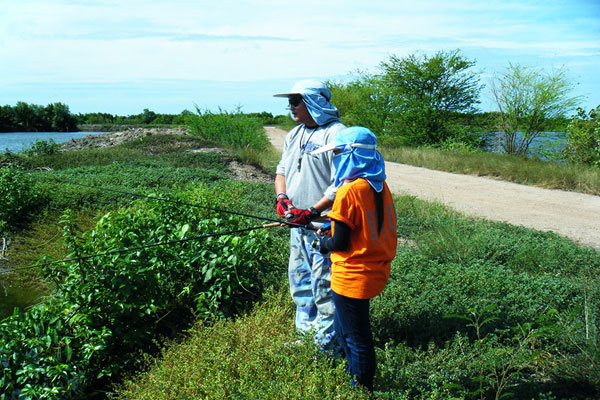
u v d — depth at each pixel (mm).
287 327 4113
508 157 19484
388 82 28688
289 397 2918
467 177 16438
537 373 3646
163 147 19344
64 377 4039
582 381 3406
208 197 6508
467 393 3088
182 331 4844
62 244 7516
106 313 4531
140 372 4211
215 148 19609
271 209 9109
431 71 26641
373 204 2982
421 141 27375
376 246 2986
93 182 11336
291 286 3920
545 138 23641
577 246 6867
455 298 4633
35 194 9664
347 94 31938
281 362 3363
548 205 11297
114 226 5121
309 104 3609
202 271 5035
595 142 16375
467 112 27266
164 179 11852
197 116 22750
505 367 3533
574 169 14367
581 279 5273
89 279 4531
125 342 4492
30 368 3896
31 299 6000
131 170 13055
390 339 4035
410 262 5773
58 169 14672
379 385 3307
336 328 3281
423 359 3764
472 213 10109
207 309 4965
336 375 3201
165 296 5078
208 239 5195
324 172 3639
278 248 6180
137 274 4645
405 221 8766
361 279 2990
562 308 4523
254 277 5465
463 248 6402
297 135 3809
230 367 3432
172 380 3520
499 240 6883
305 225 3391
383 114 29422
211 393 3111
